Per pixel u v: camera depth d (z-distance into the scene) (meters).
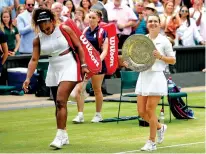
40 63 18.50
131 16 20.42
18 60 19.38
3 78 19.09
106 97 18.61
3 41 14.09
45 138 12.80
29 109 16.72
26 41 19.55
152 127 11.58
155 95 11.51
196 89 20.48
